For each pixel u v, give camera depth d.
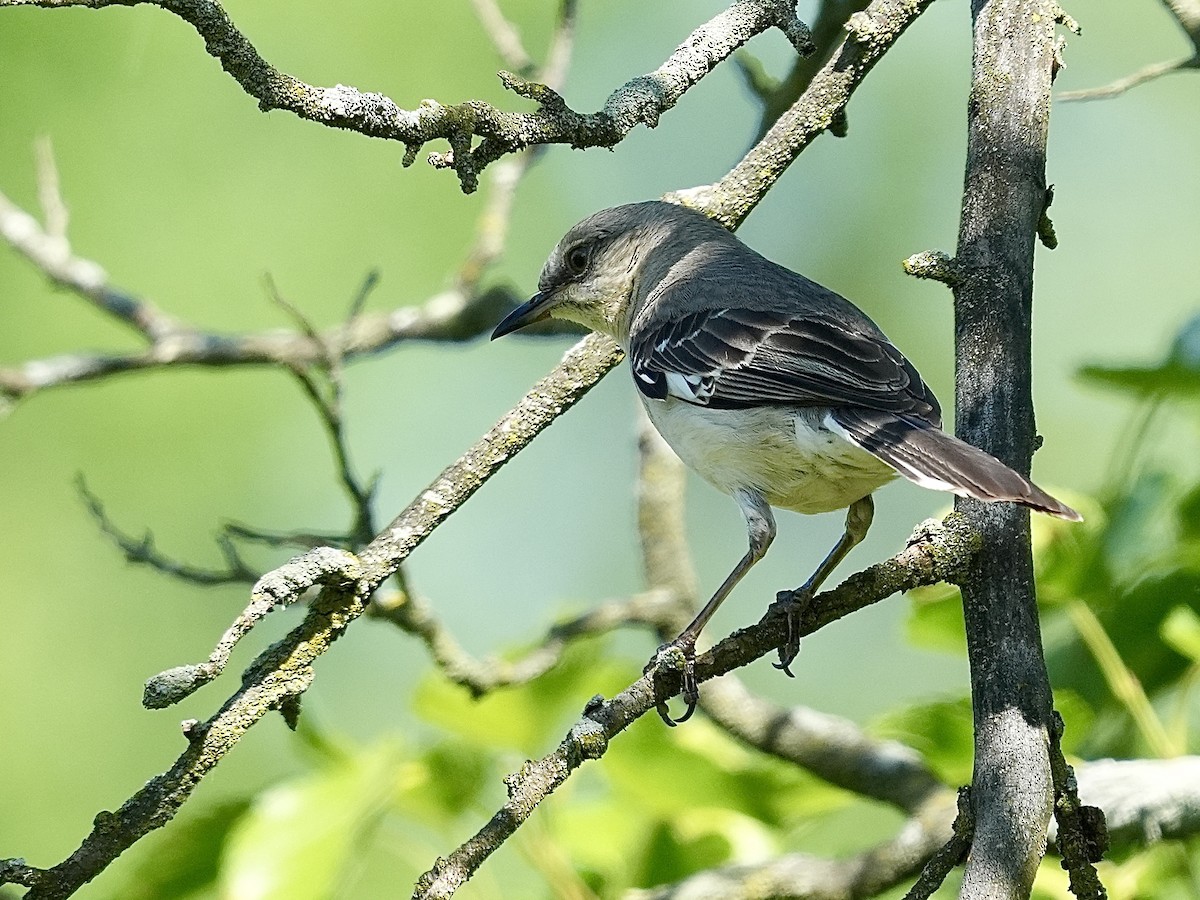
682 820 9.59
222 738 6.34
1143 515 8.95
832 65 8.52
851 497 8.44
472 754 8.95
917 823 9.11
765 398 8.47
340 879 7.49
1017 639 6.61
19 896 7.27
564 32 11.61
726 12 7.15
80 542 16.25
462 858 6.08
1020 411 7.12
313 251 16.59
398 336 13.10
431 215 16.95
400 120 6.04
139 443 16.52
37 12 16.42
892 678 16.20
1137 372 9.39
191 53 16.77
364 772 7.87
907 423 7.79
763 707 10.15
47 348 16.23
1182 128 17.86
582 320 10.95
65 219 12.93
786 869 8.98
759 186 8.55
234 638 6.17
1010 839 6.12
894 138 18.23
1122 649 9.20
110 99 16.47
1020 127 7.67
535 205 17.48
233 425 16.77
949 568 6.78
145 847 8.45
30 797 15.45
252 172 16.67
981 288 7.36
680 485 10.98
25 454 16.31
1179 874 8.73
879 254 17.91
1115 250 17.78
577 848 9.52
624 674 9.81
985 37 7.98
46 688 15.84
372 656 16.45
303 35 16.48
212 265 16.38
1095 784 8.42
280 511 16.66
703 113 17.94
